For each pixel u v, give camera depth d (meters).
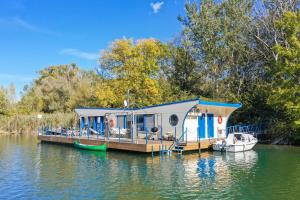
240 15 46.19
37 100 75.75
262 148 33.31
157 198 14.46
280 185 16.75
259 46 45.88
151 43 49.78
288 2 41.28
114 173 19.56
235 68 48.69
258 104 42.62
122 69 49.75
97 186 16.52
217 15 48.47
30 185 16.92
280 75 35.22
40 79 90.38
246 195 14.98
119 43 49.41
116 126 36.31
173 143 26.95
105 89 50.06
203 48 49.16
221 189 15.94
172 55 54.88
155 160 24.03
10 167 22.12
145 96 49.22
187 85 52.91
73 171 20.38
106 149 29.16
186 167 21.38
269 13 43.34
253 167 21.62
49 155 28.06
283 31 38.88
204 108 31.62
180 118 29.64
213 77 49.50
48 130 43.56
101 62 51.06
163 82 52.41
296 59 33.06
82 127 41.56
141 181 17.47
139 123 33.41
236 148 28.72
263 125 41.72
